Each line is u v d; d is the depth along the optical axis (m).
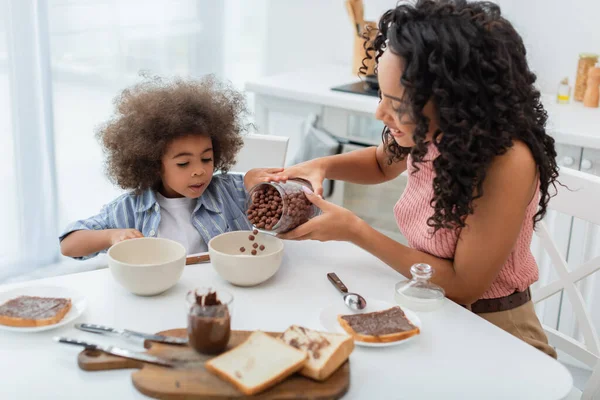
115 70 2.74
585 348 1.50
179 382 0.88
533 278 1.36
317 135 2.50
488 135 1.09
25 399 0.86
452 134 1.08
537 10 2.48
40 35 2.43
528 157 1.16
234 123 1.62
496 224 1.17
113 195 2.83
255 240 1.30
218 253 1.17
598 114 2.26
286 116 2.66
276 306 1.12
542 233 1.54
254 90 2.67
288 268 1.27
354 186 2.55
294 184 1.28
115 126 1.47
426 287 1.16
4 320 1.01
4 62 2.39
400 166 1.59
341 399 0.89
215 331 0.92
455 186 1.12
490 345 1.04
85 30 2.62
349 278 1.24
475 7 1.14
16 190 2.54
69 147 2.68
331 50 3.11
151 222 1.47
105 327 1.01
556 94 2.52
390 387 0.92
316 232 1.24
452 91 1.07
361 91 2.48
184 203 1.50
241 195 1.59
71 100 2.64
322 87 2.60
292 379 0.90
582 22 2.40
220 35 3.02
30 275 2.61
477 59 1.07
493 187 1.16
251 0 3.10
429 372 0.96
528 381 0.96
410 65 1.07
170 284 1.14
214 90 1.58
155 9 2.79
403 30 1.09
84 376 0.91
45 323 1.01
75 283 1.18
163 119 1.38
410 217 1.38
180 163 1.42
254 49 3.19
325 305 1.14
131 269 1.10
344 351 0.94
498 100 1.09
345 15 2.99
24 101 2.45
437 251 1.28
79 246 1.41
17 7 2.35
